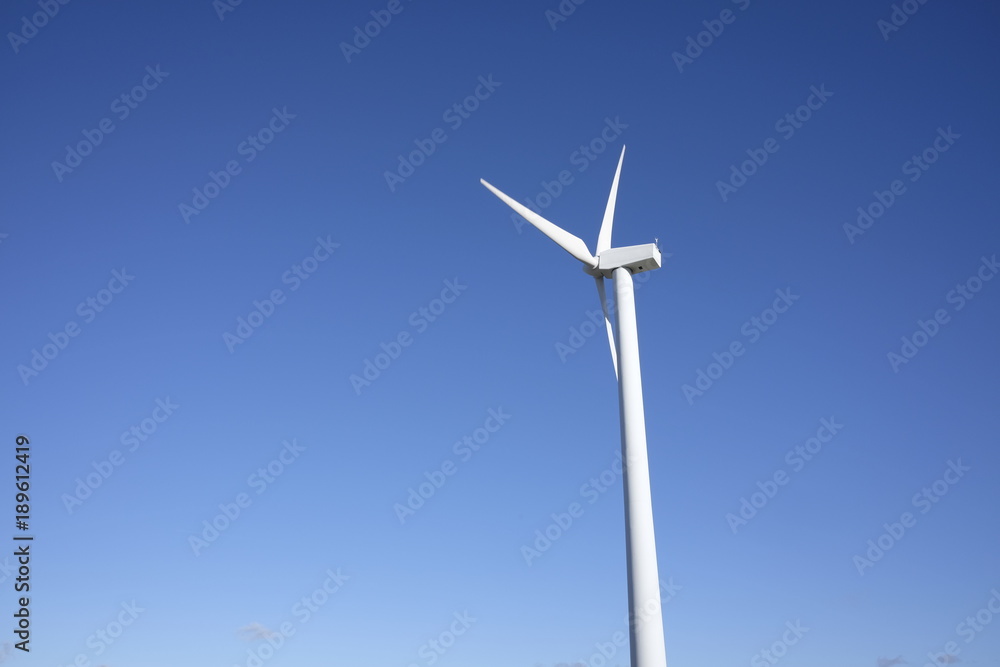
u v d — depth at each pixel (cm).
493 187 2677
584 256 2628
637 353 2478
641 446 2336
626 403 2398
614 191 2806
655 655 2094
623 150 2875
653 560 2191
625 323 2512
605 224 2758
